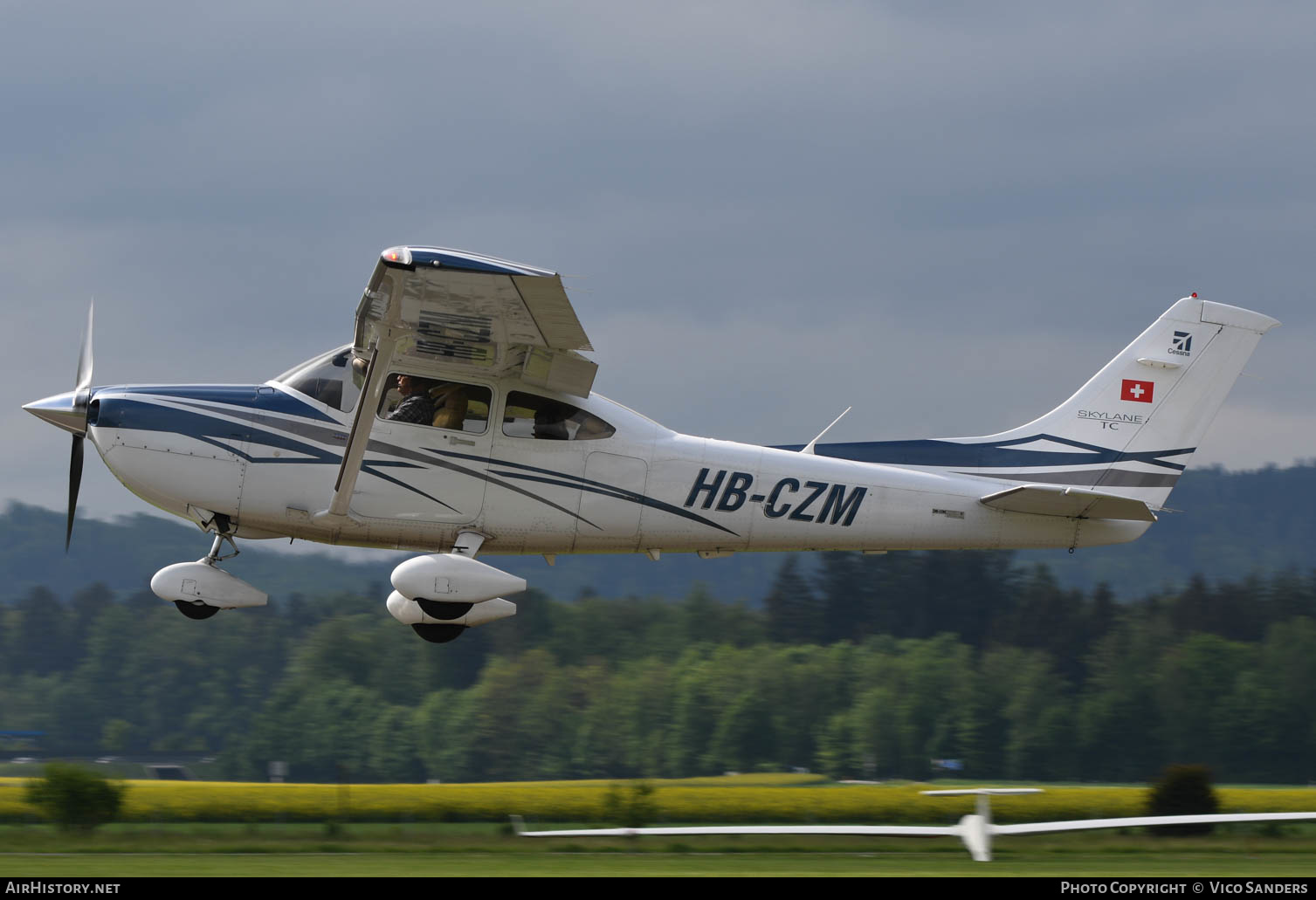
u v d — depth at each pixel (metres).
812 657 86.31
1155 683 83.19
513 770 82.81
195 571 38.34
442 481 37.56
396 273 32.31
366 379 35.12
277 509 37.25
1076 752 82.12
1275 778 79.38
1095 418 44.72
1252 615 87.94
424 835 31.89
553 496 38.38
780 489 40.53
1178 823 32.50
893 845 31.08
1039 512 42.41
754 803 35.91
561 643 90.31
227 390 37.72
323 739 87.62
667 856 29.48
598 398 39.09
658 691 83.44
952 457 43.66
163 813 31.75
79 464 41.78
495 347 36.19
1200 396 45.03
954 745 82.44
